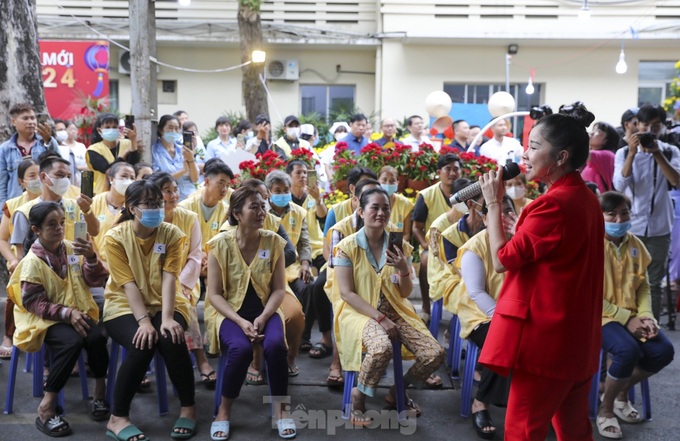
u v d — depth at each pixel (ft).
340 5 46.16
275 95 47.14
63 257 14.49
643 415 14.99
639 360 14.47
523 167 18.86
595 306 10.40
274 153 21.71
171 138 24.76
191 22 45.19
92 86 43.47
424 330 14.73
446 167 19.34
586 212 10.13
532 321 10.09
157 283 14.34
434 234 17.13
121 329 13.87
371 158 22.16
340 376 16.10
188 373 13.87
